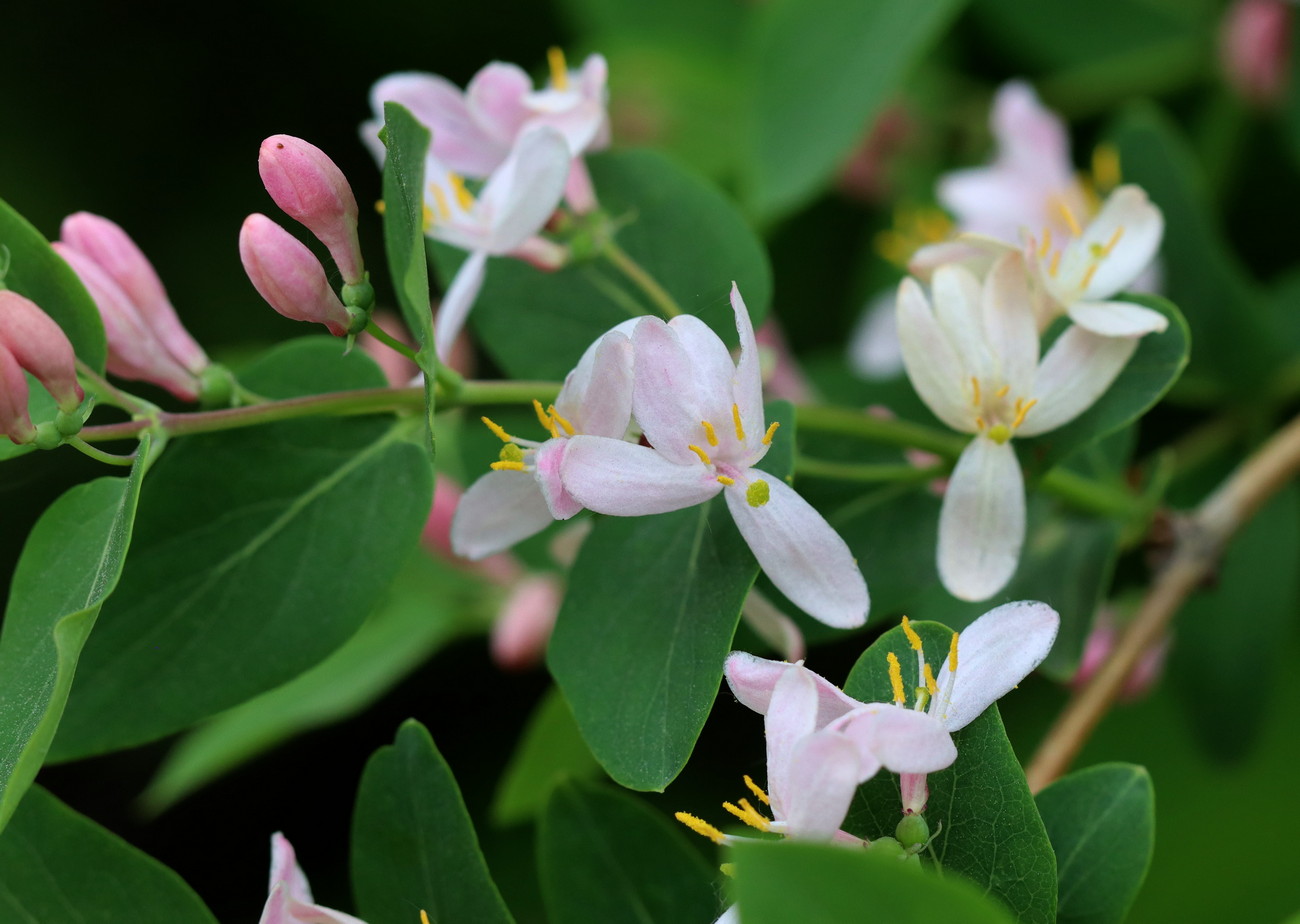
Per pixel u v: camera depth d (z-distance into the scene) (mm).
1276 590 335
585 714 283
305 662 292
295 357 298
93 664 290
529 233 298
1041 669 302
